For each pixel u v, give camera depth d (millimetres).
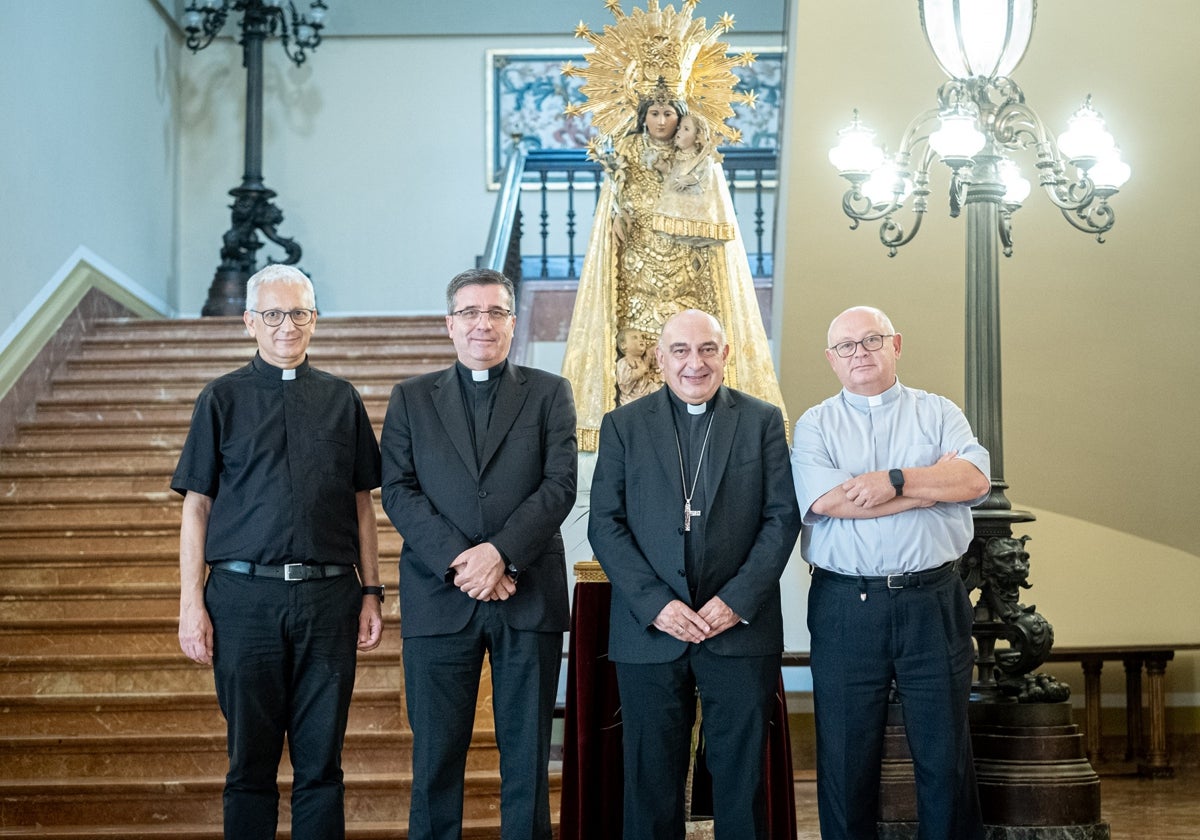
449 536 3803
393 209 11188
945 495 3914
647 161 4773
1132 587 8000
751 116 11031
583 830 4324
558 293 9555
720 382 4078
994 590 4852
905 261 7359
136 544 6395
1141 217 7121
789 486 3988
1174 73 6770
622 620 3945
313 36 10680
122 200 9516
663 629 3793
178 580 6180
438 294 11117
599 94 4863
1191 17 6562
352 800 5113
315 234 11164
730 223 4809
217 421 4008
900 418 4102
